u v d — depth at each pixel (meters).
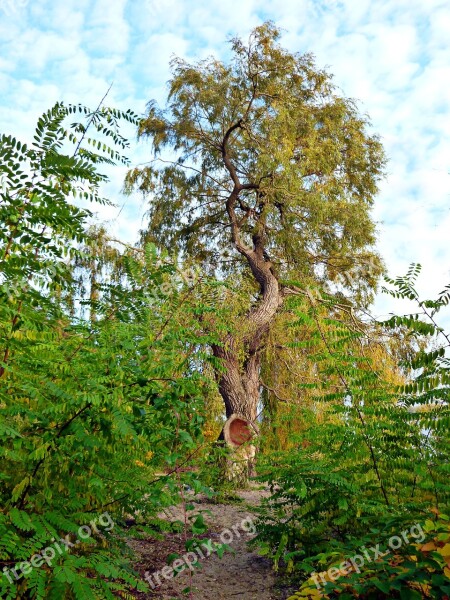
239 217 17.20
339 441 4.74
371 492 4.32
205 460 4.74
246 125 15.52
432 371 3.68
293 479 4.47
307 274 16.17
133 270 3.76
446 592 2.08
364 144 18.47
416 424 4.23
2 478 2.98
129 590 4.11
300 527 4.86
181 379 3.36
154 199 17.70
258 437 5.82
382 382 4.57
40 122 2.87
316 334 4.76
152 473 3.95
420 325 3.58
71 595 3.03
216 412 10.99
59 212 2.73
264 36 16.23
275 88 16.05
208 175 17.38
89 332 3.48
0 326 2.91
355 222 16.20
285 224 15.59
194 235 17.41
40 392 3.06
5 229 2.69
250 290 14.60
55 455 3.09
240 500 7.55
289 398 13.47
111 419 3.23
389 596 2.31
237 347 12.64
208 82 15.88
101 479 3.36
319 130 17.20
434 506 3.67
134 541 5.30
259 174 15.41
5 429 2.62
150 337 3.76
